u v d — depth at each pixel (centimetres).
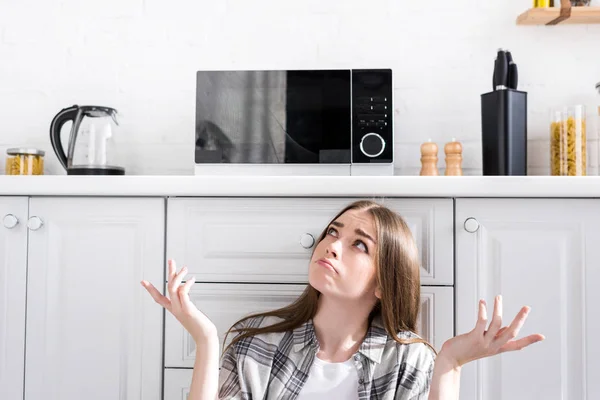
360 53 164
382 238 105
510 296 120
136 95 167
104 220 125
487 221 120
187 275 123
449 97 163
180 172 166
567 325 119
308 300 111
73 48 168
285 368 104
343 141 137
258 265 122
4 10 168
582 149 143
